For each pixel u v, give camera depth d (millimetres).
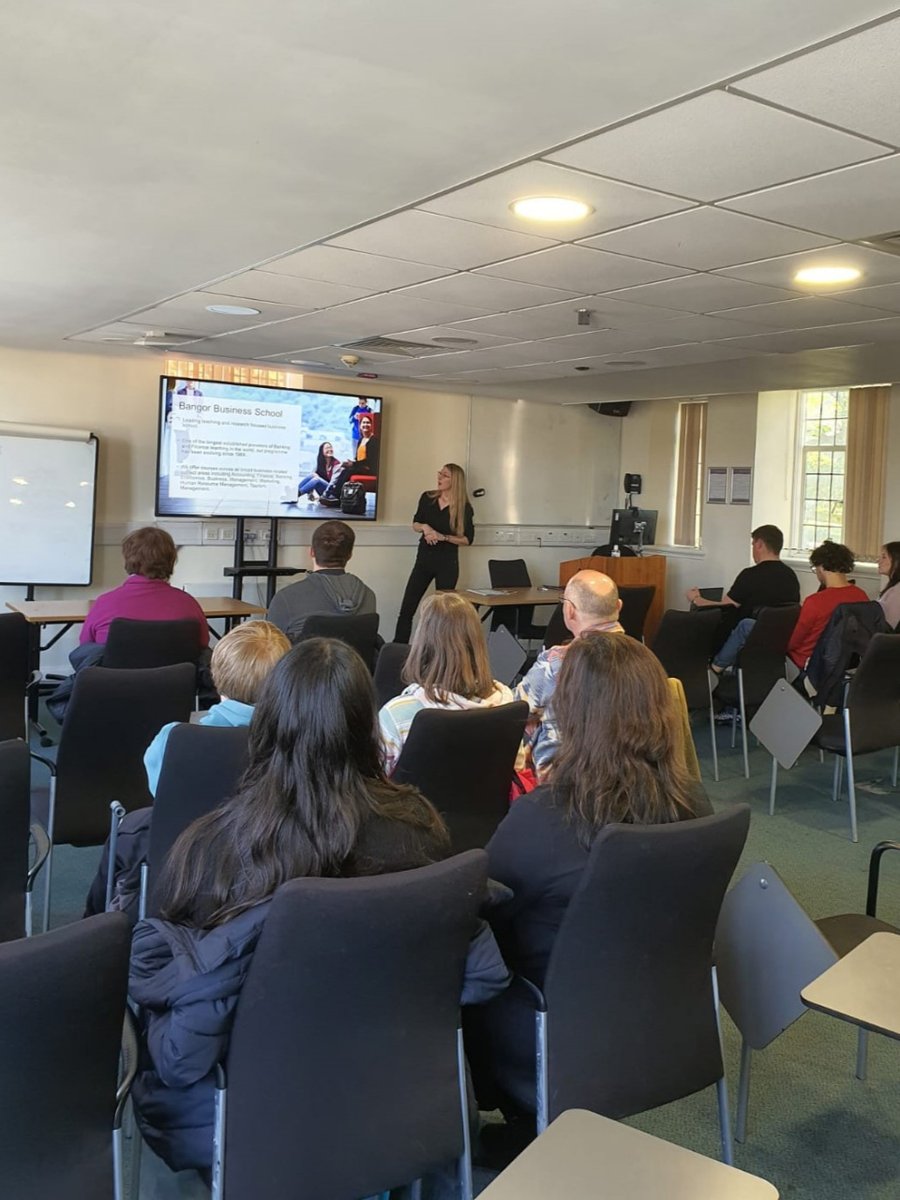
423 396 8867
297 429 7840
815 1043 2771
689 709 5395
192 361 7426
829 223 3117
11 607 5602
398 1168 1582
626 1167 1027
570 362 6707
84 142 2537
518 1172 1018
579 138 2406
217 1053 1444
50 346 6734
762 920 2150
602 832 1658
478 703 2844
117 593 4469
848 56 1909
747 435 8875
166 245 3686
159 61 2016
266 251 3740
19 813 2068
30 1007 1177
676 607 9664
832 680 4797
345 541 4906
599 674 1837
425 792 2664
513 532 9586
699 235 3299
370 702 1579
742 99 2139
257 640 2598
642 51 1900
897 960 1563
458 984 1610
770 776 5449
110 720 3018
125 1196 1948
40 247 3754
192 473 7449
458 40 1872
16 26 1870
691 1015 1896
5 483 6777
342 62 1990
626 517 9641
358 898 1398
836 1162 2248
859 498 8164
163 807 2363
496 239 3445
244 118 2332
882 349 5605
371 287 4375
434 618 2838
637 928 1752
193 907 1511
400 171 2705
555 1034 1749
